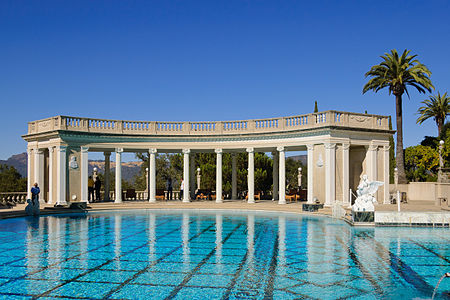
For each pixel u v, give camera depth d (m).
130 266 11.46
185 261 12.10
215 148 34.66
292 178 84.56
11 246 14.66
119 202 33.50
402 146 38.56
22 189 78.25
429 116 52.47
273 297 8.70
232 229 19.59
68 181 31.94
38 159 33.94
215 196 39.97
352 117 30.31
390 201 32.12
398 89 37.84
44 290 9.20
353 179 33.00
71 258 12.54
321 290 9.19
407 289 9.28
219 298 8.63
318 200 29.45
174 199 40.34
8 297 8.69
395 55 37.97
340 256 12.82
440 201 28.16
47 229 19.53
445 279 10.12
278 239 16.33
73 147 32.28
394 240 15.96
